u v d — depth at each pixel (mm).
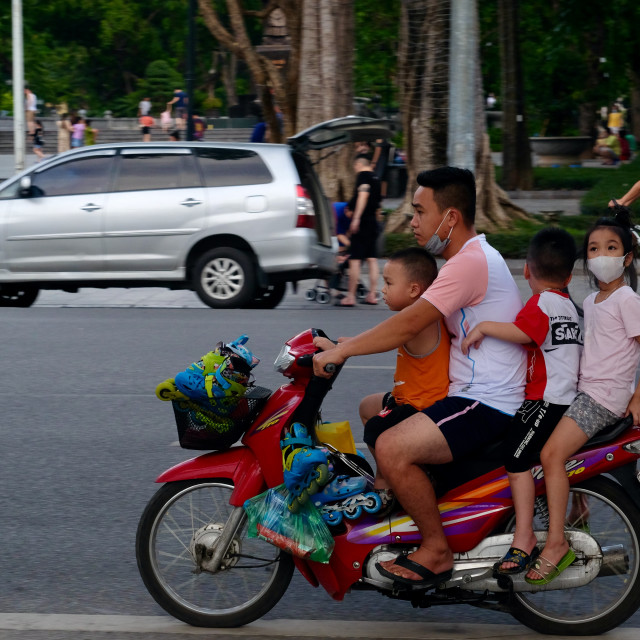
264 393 12383
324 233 41031
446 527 11797
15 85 85000
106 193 40156
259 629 12648
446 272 11672
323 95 61875
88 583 14219
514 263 51406
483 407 11734
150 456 20188
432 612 13344
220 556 12477
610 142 125250
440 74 59531
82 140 123562
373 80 120750
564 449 11633
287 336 33000
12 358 30062
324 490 12023
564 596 12734
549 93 136250
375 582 11906
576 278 41312
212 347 31375
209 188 39500
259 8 179000
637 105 129250
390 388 25906
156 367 28656
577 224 62125
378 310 40594
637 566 12102
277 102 65438
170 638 12344
